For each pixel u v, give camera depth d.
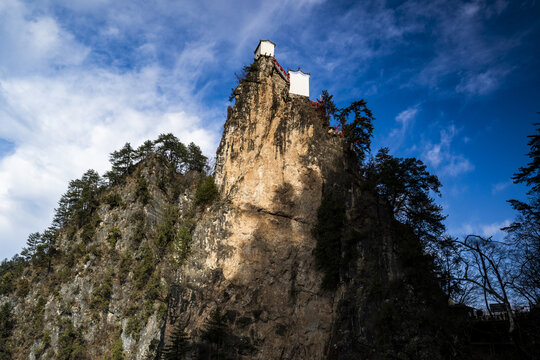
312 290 43.06
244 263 44.00
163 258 69.56
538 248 35.12
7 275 89.38
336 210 47.38
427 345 40.16
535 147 37.44
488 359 39.72
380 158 53.34
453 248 41.31
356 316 41.28
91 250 76.12
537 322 35.31
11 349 73.06
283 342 39.97
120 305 66.88
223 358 37.84
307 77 60.75
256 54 61.44
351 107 56.50
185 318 41.84
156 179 84.31
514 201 37.66
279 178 49.62
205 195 50.31
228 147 51.97
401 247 46.44
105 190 92.75
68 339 66.38
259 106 53.81
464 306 43.78
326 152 52.75
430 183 49.84
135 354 58.34
